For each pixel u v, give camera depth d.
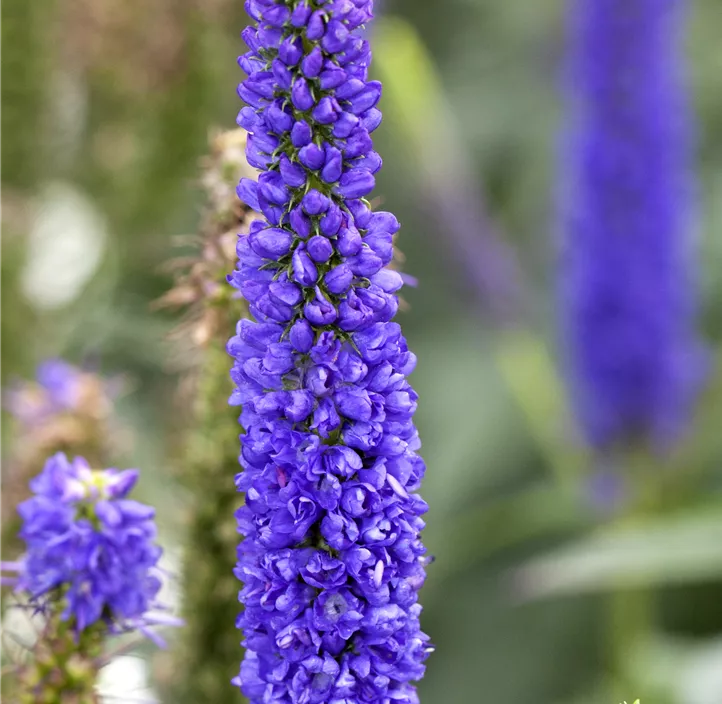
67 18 0.59
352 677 0.35
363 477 0.35
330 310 0.35
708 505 0.58
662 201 0.62
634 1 0.61
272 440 0.35
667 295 0.62
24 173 0.60
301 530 0.35
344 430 0.35
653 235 0.62
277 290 0.35
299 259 0.34
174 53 0.58
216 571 0.41
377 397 0.35
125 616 0.38
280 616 0.35
